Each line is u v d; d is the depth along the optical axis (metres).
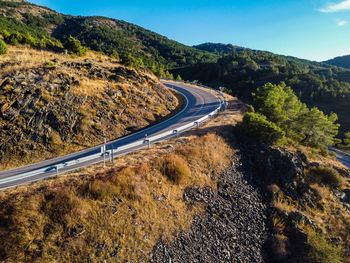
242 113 24.69
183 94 36.44
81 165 11.70
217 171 12.91
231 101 32.03
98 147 16.31
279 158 15.06
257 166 14.95
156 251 7.73
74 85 19.58
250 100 38.00
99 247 7.08
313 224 11.94
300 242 10.54
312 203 13.97
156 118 23.73
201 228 9.36
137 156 12.48
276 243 10.11
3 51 21.61
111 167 10.77
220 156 14.12
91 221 7.65
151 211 8.92
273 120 21.45
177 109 27.64
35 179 9.98
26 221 6.96
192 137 15.40
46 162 13.73
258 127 16.78
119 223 7.96
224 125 18.84
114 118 20.00
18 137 14.45
